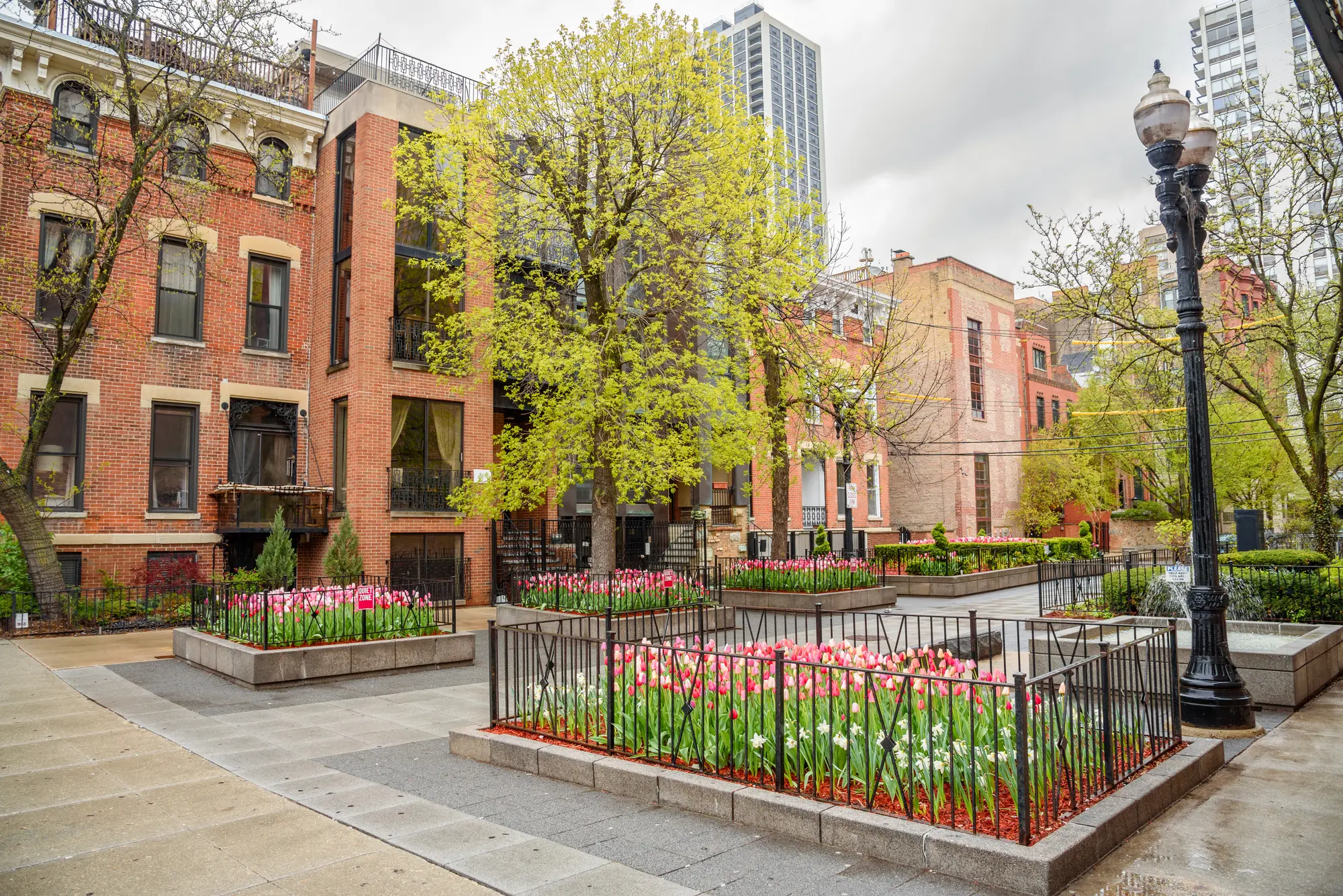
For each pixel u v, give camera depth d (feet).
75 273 55.57
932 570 78.79
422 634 40.29
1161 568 54.54
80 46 61.52
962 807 16.81
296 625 37.35
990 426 141.49
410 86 81.46
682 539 85.76
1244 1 310.45
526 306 52.03
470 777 21.56
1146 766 19.88
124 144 64.08
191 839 17.17
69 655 43.04
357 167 69.31
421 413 71.00
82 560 59.93
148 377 64.13
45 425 53.98
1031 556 95.76
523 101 51.83
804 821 16.67
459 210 56.39
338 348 70.64
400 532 67.87
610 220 52.03
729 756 19.24
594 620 45.16
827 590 63.00
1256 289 71.41
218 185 68.39
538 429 54.49
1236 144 54.19
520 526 79.00
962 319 137.80
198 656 39.22
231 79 69.72
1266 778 21.12
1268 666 29.48
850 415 68.03
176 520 64.18
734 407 55.01
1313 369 75.10
